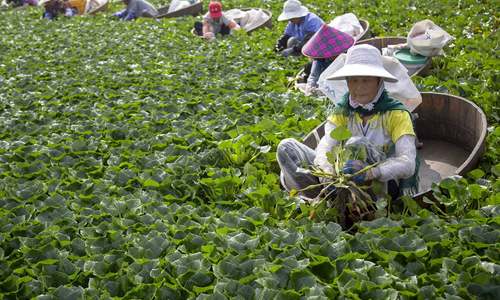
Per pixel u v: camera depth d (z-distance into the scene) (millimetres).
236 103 6992
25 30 13305
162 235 4109
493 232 3771
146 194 4758
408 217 4031
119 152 5742
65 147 5844
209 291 3479
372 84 4402
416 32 8000
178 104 7164
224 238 3980
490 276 3332
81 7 16297
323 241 3844
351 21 9445
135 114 6844
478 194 4281
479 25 10180
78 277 3768
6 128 6602
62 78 8883
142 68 9156
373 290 3301
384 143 4441
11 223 4410
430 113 6012
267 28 11500
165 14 13969
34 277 3814
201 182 4867
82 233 4227
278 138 5809
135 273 3688
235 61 9164
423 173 5605
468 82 7312
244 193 4684
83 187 5016
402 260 3635
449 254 3697
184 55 9727
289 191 4844
